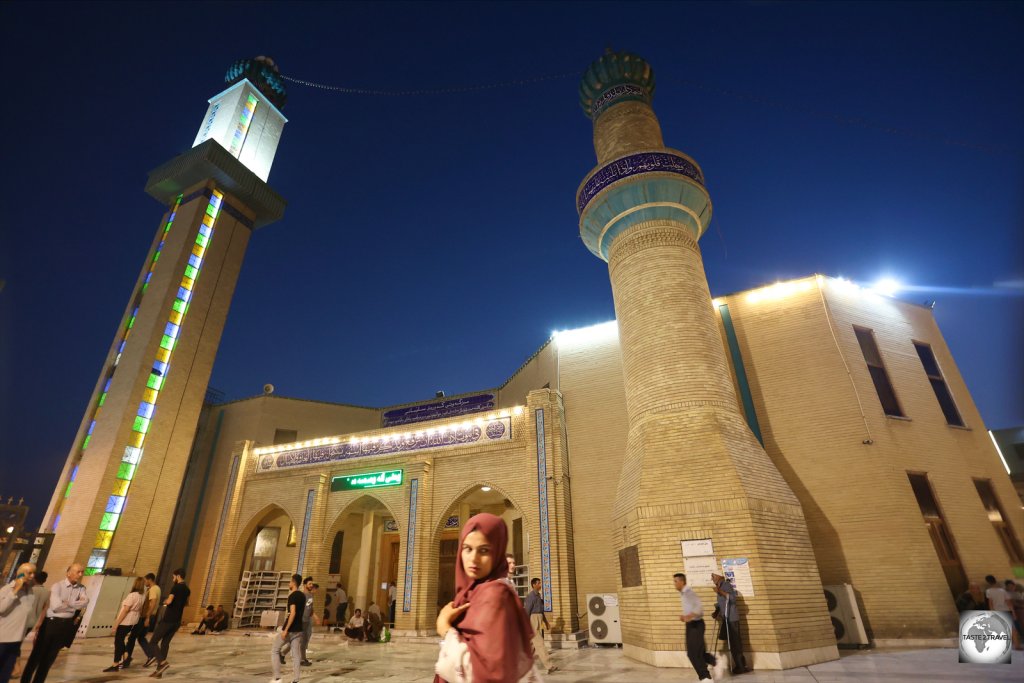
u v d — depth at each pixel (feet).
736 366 45.68
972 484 42.11
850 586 35.50
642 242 42.22
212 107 91.40
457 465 52.80
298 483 60.70
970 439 44.60
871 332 46.03
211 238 76.23
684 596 24.25
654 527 31.53
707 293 41.06
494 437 52.26
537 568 45.03
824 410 41.75
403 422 76.84
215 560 60.64
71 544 56.75
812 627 28.94
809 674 24.72
